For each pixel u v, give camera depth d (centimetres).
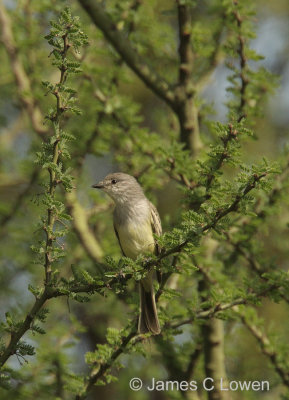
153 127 1744
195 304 974
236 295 956
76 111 701
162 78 1212
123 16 1216
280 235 1274
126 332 925
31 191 1301
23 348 735
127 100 1268
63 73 697
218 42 1301
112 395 1423
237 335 1278
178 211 991
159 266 765
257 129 1563
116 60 1286
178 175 1113
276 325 1321
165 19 1512
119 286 753
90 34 1230
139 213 1158
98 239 1378
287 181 1109
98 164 1612
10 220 1345
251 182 697
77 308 1361
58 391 998
